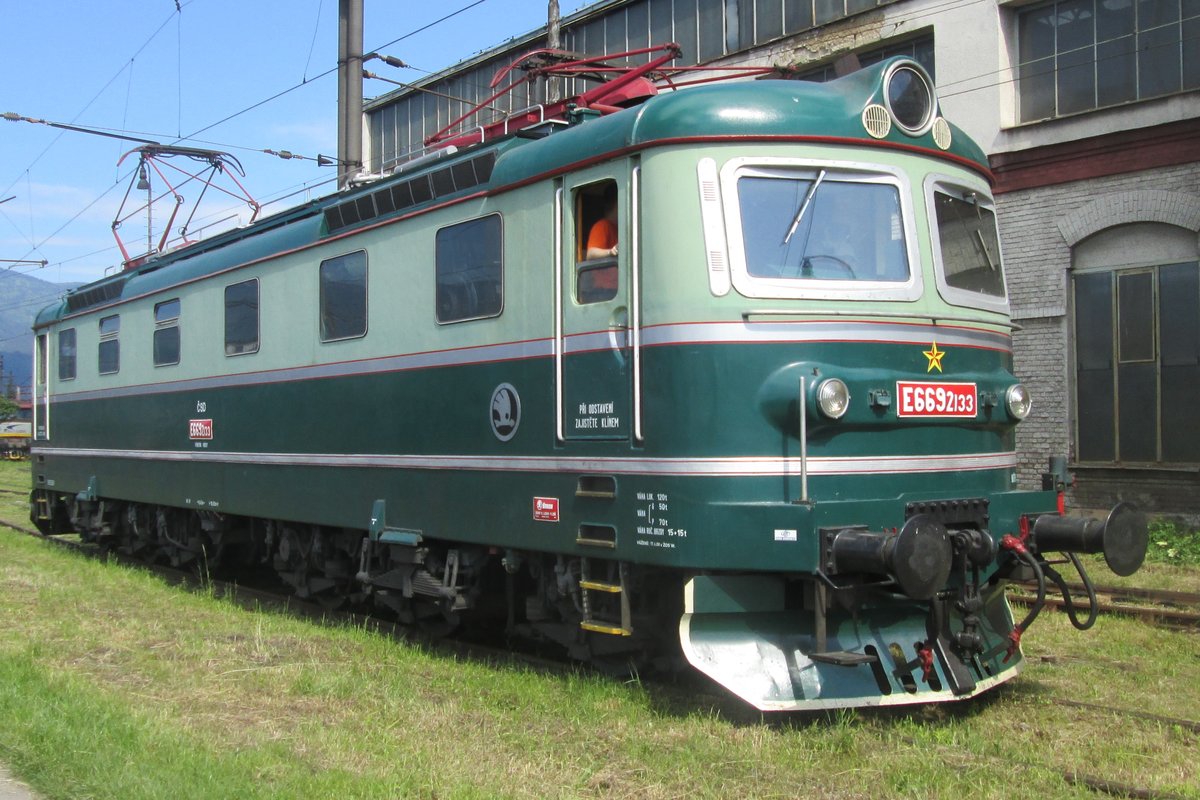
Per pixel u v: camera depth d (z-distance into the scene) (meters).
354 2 15.02
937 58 14.65
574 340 6.71
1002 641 6.80
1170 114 12.39
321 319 9.27
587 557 6.69
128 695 6.52
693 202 6.08
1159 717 6.11
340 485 8.99
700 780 5.07
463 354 7.62
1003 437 7.03
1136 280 12.88
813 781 5.07
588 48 20.17
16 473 36.06
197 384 11.38
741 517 5.86
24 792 4.73
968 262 6.89
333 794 4.62
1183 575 10.66
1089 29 13.36
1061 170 13.38
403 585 8.42
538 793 4.86
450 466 7.73
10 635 8.29
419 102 24.59
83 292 14.64
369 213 8.73
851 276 6.26
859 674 6.08
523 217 7.12
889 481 6.20
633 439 6.29
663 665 6.84
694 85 7.94
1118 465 13.02
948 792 4.89
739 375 5.96
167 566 13.64
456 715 6.15
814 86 6.51
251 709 6.30
